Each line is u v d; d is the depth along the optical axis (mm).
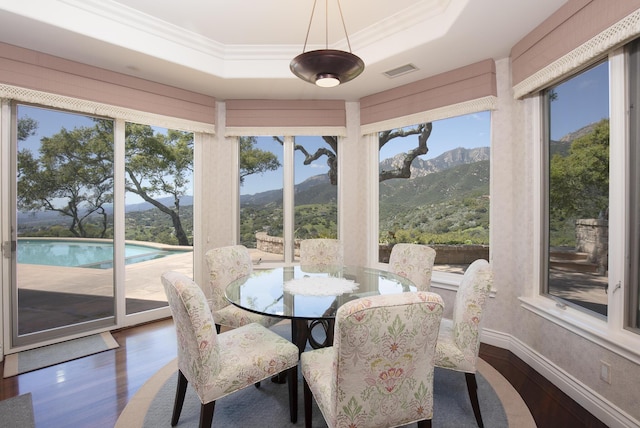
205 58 2979
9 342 2596
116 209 3139
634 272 1768
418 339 1275
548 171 2438
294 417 1809
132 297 3307
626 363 1690
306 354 1759
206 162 3707
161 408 1928
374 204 3746
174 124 3354
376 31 2723
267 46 3033
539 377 2287
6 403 1970
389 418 1335
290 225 3938
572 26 1916
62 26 2260
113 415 1870
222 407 1957
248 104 3703
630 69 1756
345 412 1279
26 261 2693
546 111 2430
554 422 1812
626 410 1691
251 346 1803
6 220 2584
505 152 2721
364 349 1212
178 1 2377
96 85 2873
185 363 1641
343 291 2115
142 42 2613
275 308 1805
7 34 2338
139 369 2381
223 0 2363
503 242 2740
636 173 1750
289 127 3711
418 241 3453
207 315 1542
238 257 2812
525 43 2371
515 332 2639
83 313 2977
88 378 2254
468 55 2686
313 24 2676
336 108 3730
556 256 2355
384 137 3713
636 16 1521
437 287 3154
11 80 2471
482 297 1779
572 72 2039
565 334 2105
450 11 2238
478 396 2059
